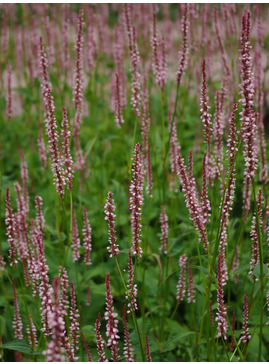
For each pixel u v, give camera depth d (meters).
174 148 1.10
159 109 1.54
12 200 1.14
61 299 0.90
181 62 1.03
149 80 1.24
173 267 1.12
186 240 1.13
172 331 1.04
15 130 1.62
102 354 0.87
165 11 1.65
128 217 1.17
